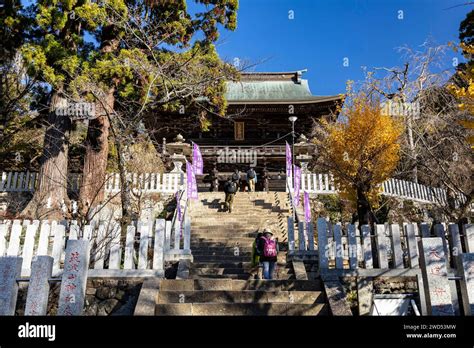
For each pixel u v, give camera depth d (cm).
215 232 1222
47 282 542
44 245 719
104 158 1450
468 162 1245
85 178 1399
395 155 1161
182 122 2266
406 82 1527
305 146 1694
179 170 1616
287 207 1474
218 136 2512
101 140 1453
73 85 1155
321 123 2153
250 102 2272
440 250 552
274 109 2331
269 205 1502
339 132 1228
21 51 1261
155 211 1470
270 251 782
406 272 685
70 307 534
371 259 704
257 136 2547
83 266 557
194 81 1226
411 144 1294
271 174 2334
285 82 2864
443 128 1292
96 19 1280
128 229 714
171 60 1232
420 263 568
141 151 1573
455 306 602
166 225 852
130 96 1483
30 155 1836
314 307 619
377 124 1166
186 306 606
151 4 1449
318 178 1625
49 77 1243
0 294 527
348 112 1268
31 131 1850
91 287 680
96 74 1259
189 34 1531
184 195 1473
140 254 704
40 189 1341
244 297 646
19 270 556
